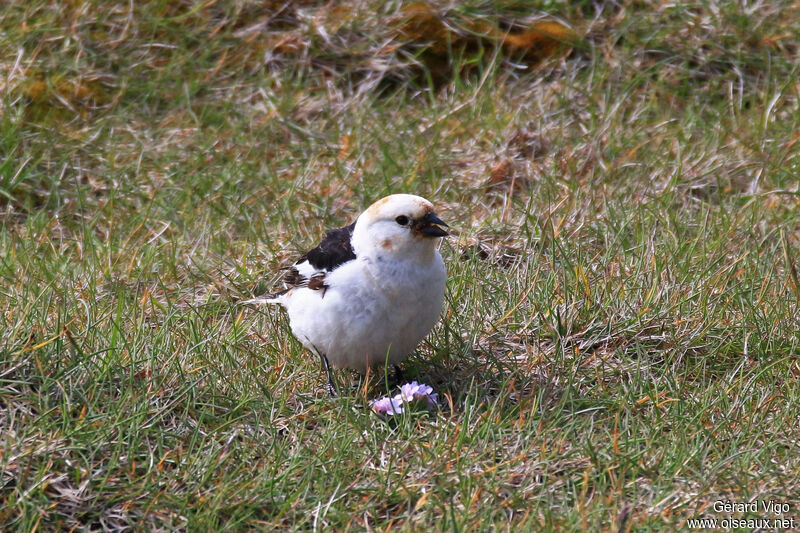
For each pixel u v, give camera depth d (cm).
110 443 734
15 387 784
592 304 966
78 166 1360
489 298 1010
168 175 1351
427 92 1530
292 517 691
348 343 833
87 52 1515
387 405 820
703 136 1391
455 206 1256
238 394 841
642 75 1499
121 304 984
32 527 649
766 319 938
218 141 1423
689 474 734
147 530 671
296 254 1152
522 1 1611
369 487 716
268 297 1040
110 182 1346
